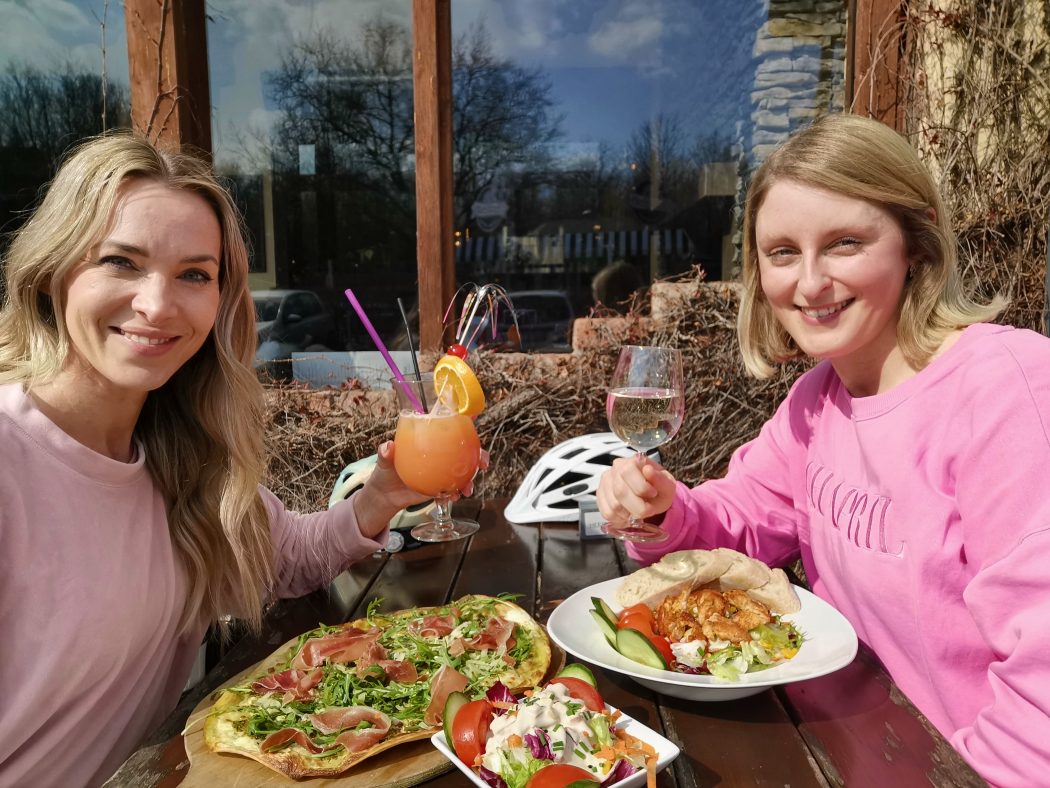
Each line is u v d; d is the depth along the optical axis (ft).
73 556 3.56
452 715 2.78
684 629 3.61
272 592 4.78
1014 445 3.32
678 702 3.29
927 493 3.79
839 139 3.82
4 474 3.45
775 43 12.49
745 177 13.51
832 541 4.42
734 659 3.32
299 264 14.40
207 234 3.81
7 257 3.75
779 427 5.12
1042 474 3.22
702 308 11.05
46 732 3.52
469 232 15.78
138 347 3.64
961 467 3.55
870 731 3.03
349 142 14.29
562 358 10.96
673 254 15.39
